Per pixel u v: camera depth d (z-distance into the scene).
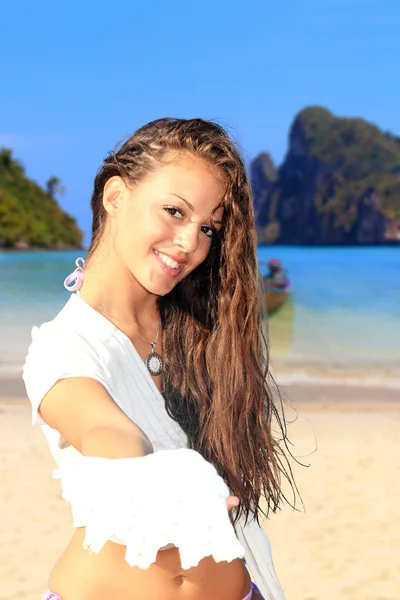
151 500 0.99
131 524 0.99
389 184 182.38
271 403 1.88
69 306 1.62
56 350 1.44
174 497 1.00
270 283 25.58
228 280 1.77
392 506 6.59
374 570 5.31
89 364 1.47
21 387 11.83
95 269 1.69
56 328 1.53
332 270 46.47
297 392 12.01
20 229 143.38
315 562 5.46
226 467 1.74
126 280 1.69
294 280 38.12
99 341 1.56
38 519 6.18
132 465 1.04
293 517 6.32
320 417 10.18
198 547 0.98
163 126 1.65
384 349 17.75
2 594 4.80
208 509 1.00
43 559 5.40
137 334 1.71
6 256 83.06
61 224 155.38
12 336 18.58
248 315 1.79
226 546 0.98
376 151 188.75
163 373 1.73
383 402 11.29
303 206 192.25
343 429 9.52
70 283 1.68
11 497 6.70
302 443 8.77
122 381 1.57
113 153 1.70
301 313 25.53
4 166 157.25
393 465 7.86
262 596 1.82
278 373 14.12
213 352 1.78
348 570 5.32
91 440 1.18
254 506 1.81
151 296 1.74
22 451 8.22
